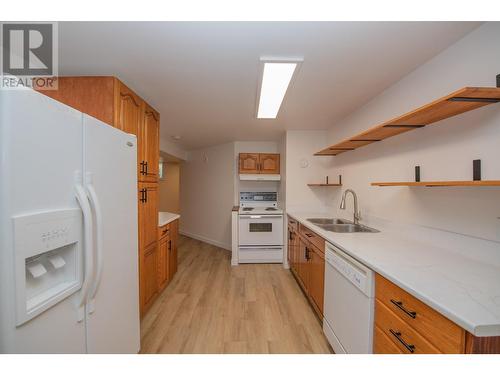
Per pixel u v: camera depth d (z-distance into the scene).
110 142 1.18
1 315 0.64
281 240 3.64
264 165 3.97
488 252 1.18
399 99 1.82
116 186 1.24
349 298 1.44
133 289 1.45
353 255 1.38
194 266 3.55
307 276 2.42
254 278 3.08
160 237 2.56
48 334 0.79
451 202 1.38
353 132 2.60
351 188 2.65
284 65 1.57
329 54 1.46
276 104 2.33
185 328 1.97
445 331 0.82
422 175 1.59
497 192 1.14
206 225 5.11
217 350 1.70
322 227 2.29
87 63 1.55
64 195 0.85
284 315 2.18
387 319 1.12
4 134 0.64
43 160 0.76
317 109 2.54
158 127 2.52
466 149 1.28
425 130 1.56
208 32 1.25
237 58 1.51
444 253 1.37
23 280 0.68
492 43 1.14
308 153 3.51
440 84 1.44
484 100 1.09
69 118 0.88
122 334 1.31
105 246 1.13
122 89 1.79
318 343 1.79
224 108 2.50
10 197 0.65
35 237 0.71
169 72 1.70
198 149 5.32
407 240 1.68
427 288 0.92
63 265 0.86
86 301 0.98
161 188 6.42
